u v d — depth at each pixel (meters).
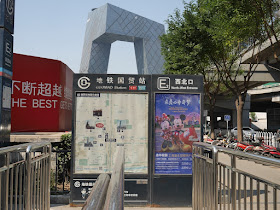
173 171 6.12
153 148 6.12
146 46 166.12
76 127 6.12
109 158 6.13
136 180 6.05
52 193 6.74
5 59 6.93
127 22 163.38
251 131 35.94
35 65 11.71
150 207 6.03
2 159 3.77
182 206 6.05
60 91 12.45
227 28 16.44
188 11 21.55
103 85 6.16
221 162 3.43
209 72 27.72
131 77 6.19
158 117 6.18
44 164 4.29
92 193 1.17
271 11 14.99
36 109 11.70
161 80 6.19
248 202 2.53
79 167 6.10
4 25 6.84
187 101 6.22
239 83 33.22
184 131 6.19
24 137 8.29
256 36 17.67
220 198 3.42
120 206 1.06
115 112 6.17
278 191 2.04
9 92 7.18
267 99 48.41
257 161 2.39
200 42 21.53
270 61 26.91
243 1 14.42
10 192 3.25
